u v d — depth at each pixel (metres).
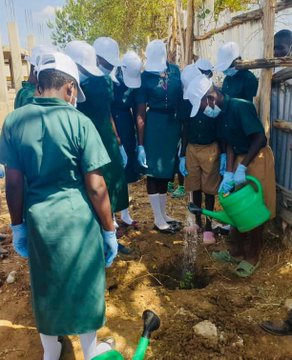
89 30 17.70
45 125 2.03
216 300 3.18
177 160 4.25
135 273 3.62
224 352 2.62
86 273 2.17
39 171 2.07
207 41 5.84
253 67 3.46
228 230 4.22
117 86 4.00
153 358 2.59
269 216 3.19
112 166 3.57
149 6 14.14
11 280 3.50
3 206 5.39
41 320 2.24
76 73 2.22
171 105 3.97
